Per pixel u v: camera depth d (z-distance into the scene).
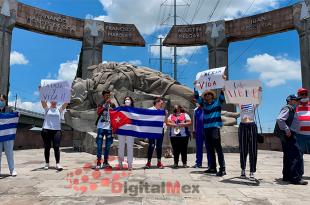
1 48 27.56
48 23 31.25
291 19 29.30
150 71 17.39
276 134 7.12
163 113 8.87
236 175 7.68
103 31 33.62
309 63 27.31
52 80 8.65
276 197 5.32
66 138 25.47
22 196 5.27
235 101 7.33
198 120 9.37
